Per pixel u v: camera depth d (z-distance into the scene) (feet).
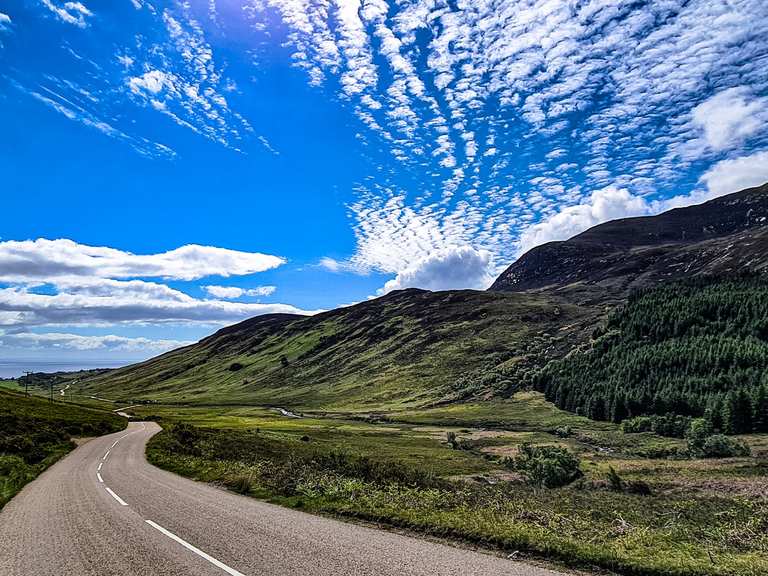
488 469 194.49
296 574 29.81
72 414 319.88
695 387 357.82
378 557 32.78
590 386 415.85
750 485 128.06
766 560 32.78
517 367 538.06
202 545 37.58
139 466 104.58
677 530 45.70
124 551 37.11
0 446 124.16
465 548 35.22
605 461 204.33
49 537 42.91
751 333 426.10
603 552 32.17
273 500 58.80
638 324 514.68
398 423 403.13
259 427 347.97
